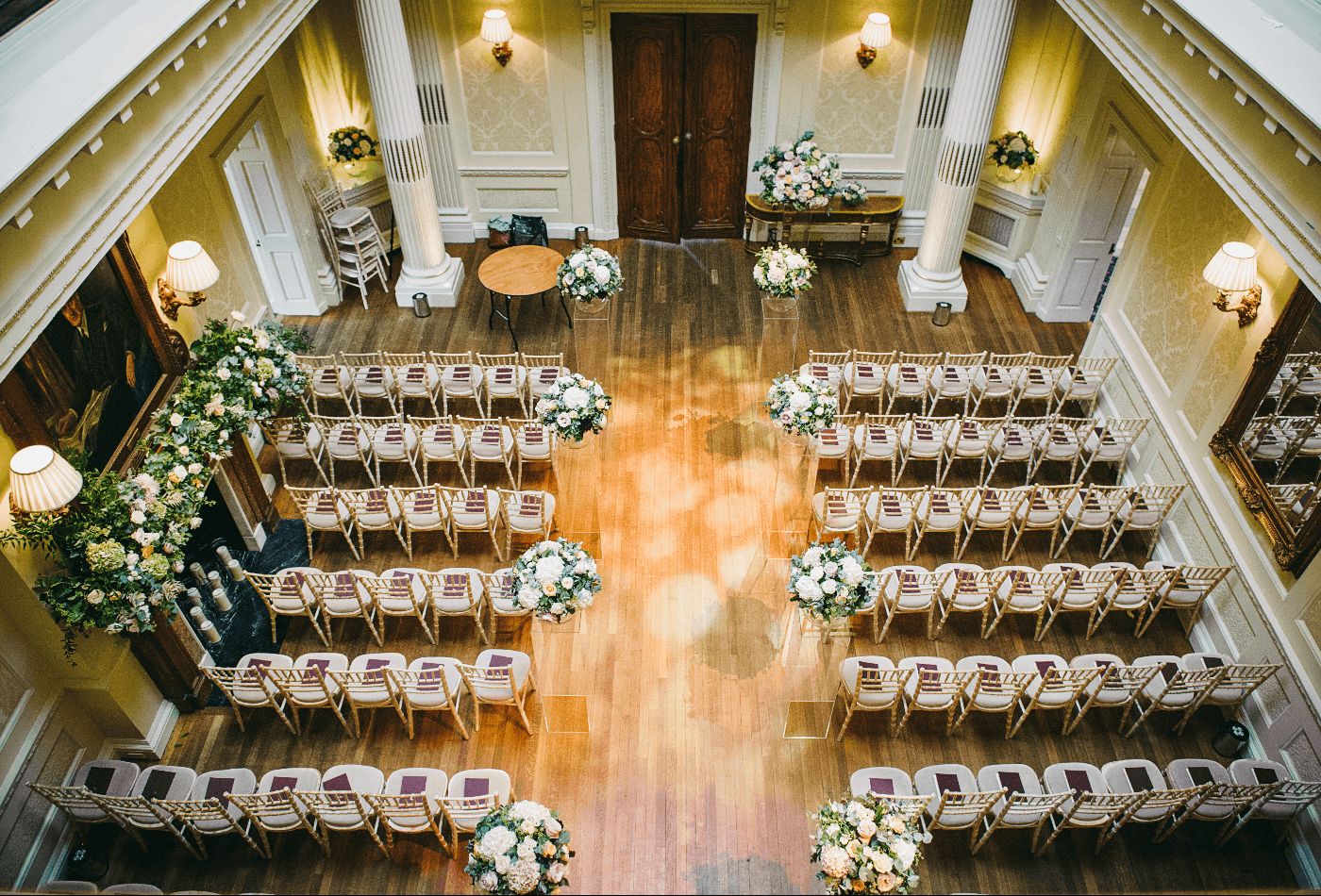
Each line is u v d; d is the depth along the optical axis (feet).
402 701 20.25
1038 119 32.53
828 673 21.18
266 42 19.92
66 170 12.51
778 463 25.80
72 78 13.19
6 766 16.93
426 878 18.01
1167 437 24.39
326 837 18.19
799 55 32.19
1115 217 29.94
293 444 25.32
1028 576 21.81
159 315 21.29
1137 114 26.20
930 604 21.58
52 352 17.04
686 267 35.40
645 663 21.63
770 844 18.45
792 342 29.37
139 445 19.90
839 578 18.62
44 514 16.25
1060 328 32.65
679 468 26.66
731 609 22.80
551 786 19.42
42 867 17.88
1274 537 19.47
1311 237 13.19
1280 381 19.49
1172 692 19.74
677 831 18.63
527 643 22.30
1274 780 18.43
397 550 24.62
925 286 32.91
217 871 18.17
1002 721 20.94
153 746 19.98
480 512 23.35
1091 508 23.85
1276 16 15.56
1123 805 17.51
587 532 24.34
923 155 34.53
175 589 17.95
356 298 33.83
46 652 17.63
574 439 22.22
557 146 34.55
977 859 18.45
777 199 32.76
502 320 32.55
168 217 22.72
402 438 25.38
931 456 25.70
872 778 18.29
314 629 22.63
